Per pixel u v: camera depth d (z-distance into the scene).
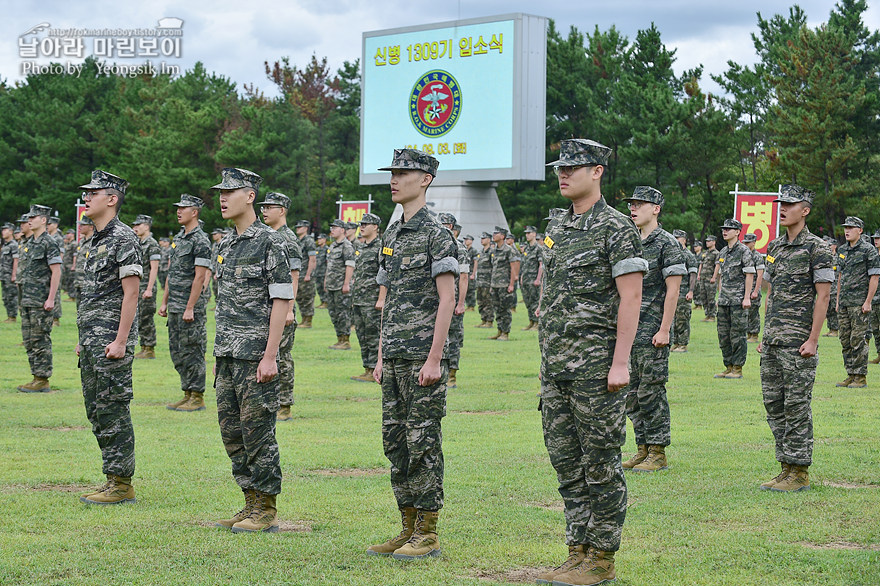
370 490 6.94
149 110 54.16
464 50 32.72
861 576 4.96
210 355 15.95
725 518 6.20
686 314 16.81
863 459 8.03
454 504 6.51
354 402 11.35
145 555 5.29
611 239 4.73
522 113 31.88
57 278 11.73
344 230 17.08
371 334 12.90
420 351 5.31
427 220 5.44
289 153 48.78
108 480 6.61
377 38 34.50
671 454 8.38
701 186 43.91
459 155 33.06
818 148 35.47
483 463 7.87
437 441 5.34
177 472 7.48
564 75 48.06
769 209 23.81
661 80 45.38
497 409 10.91
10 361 14.94
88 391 6.51
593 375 4.73
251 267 5.81
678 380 13.40
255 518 5.83
